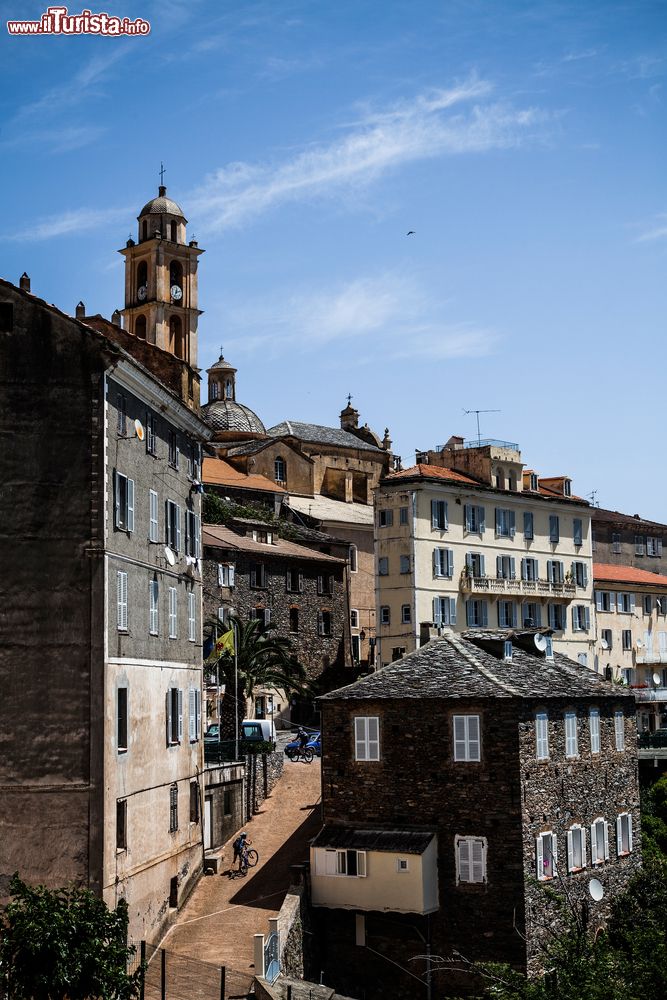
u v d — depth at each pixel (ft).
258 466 364.38
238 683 244.42
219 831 186.29
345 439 423.64
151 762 154.81
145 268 341.41
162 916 156.25
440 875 165.37
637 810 195.83
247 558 287.89
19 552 139.33
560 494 349.00
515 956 159.84
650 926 156.76
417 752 169.48
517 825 162.81
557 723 175.63
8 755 135.95
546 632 201.77
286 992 141.18
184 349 339.36
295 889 164.04
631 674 357.82
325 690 305.73
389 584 305.73
